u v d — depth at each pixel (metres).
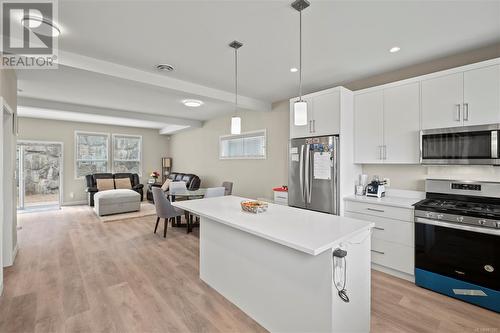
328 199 3.25
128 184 7.56
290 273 1.77
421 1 1.89
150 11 2.03
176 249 3.64
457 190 2.72
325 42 2.55
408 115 2.92
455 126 2.55
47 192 6.96
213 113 6.23
